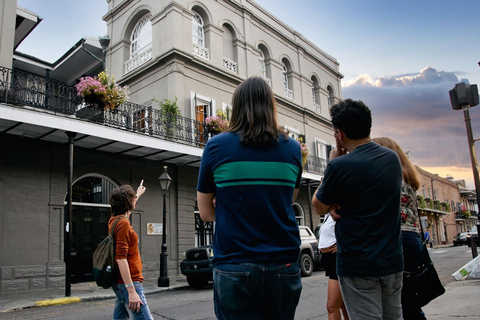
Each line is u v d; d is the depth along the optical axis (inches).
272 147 67.4
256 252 61.2
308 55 920.9
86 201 466.6
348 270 85.1
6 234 382.0
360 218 85.1
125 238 114.0
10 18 434.3
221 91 655.8
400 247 86.5
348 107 94.9
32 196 406.3
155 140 473.1
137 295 110.9
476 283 274.7
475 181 354.3
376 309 82.9
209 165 67.5
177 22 600.1
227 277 61.4
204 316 234.2
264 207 63.5
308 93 892.0
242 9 737.0
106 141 438.9
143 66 619.2
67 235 348.5
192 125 573.6
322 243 131.6
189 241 553.0
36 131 392.8
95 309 284.8
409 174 114.3
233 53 711.1
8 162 395.2
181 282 450.9
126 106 520.4
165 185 432.8
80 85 436.1
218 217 65.9
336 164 88.4
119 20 696.4
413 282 105.6
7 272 374.0
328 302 127.0
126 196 120.2
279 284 62.1
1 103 361.1
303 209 769.6
